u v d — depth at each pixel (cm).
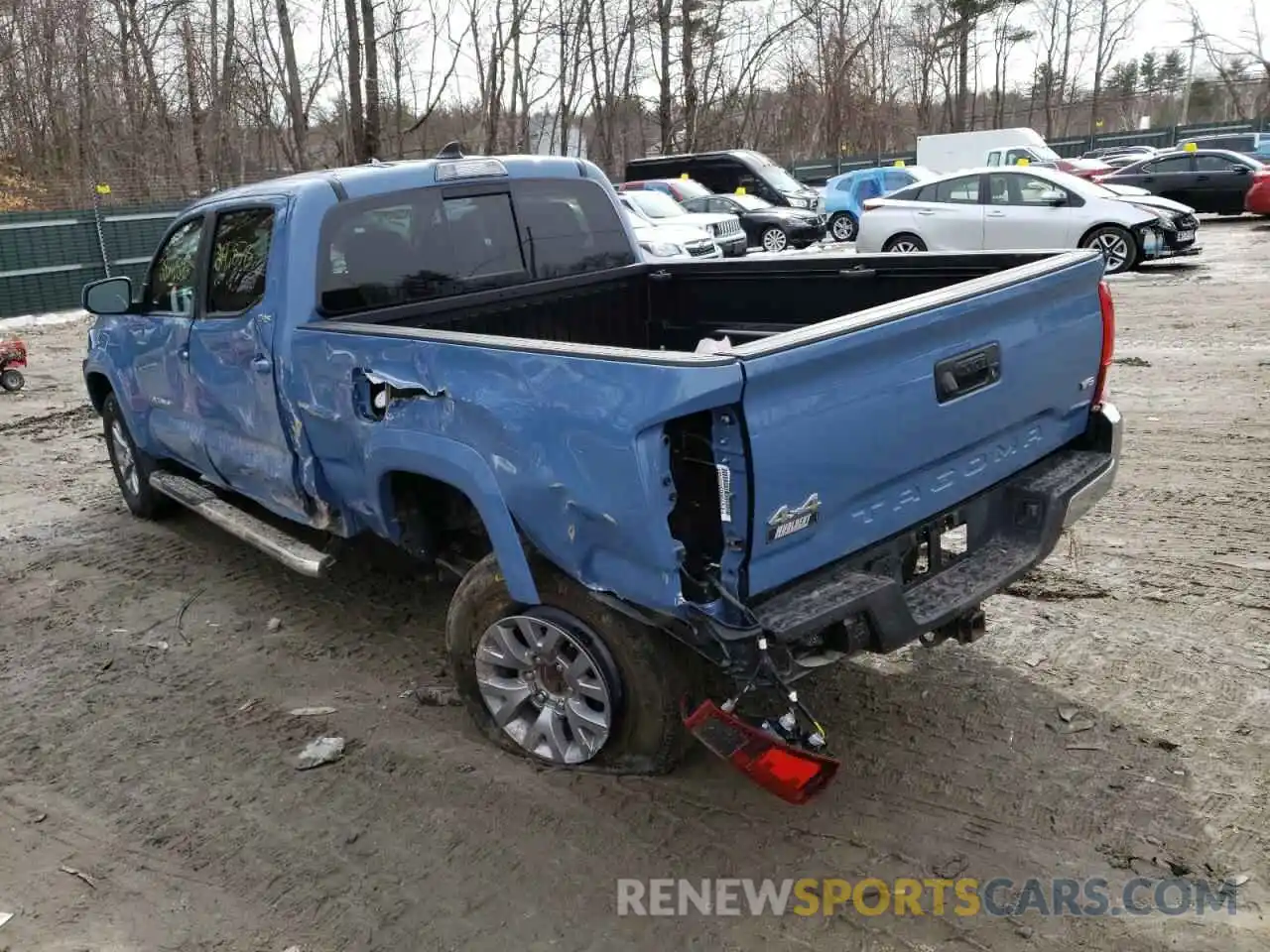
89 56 2977
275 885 315
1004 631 447
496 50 2639
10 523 663
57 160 3027
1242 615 447
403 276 458
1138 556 515
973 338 333
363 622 498
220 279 477
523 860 320
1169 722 373
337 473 419
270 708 420
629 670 331
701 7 3191
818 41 4416
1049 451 387
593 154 3606
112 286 552
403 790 358
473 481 335
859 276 476
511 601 354
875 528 319
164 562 583
